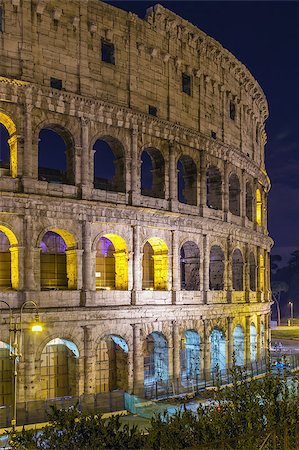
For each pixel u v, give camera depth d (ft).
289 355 267.39
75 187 174.19
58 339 179.22
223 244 232.53
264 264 286.25
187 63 216.95
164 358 198.59
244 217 253.24
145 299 191.01
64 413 79.66
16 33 163.84
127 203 187.93
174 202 204.03
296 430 67.21
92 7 182.50
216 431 70.33
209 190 238.68
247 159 255.91
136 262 188.65
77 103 174.40
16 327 156.15
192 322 209.26
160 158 206.08
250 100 271.69
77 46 177.37
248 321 247.70
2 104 160.86
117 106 184.14
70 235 173.78
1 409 148.97
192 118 218.38
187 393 191.42
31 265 161.79
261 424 71.31
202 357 212.43
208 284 217.77
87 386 169.68
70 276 175.63
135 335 185.57
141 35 197.36
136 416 166.20
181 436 71.46
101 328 176.14
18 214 161.17
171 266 202.80
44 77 168.76
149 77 199.72
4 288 169.78
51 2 171.53
